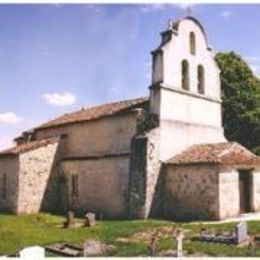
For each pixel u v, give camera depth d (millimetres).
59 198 36062
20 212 32969
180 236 18781
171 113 32156
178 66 33094
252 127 44844
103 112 35469
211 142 35125
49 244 21625
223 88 45625
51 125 39188
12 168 33844
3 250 20578
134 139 31000
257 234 22453
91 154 35062
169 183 30797
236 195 29609
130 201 30562
